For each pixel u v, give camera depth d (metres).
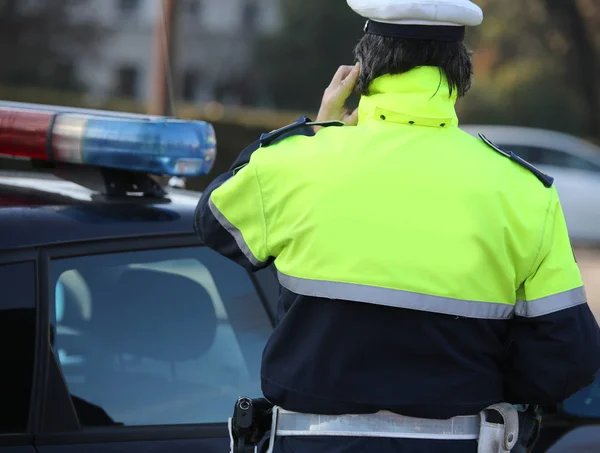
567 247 4.09
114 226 5.14
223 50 72.56
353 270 3.92
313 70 68.06
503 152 4.18
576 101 58.09
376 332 3.94
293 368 4.03
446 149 4.08
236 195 4.13
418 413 3.97
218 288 5.28
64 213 5.11
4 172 6.31
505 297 4.00
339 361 3.96
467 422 4.08
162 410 5.00
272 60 68.75
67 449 4.75
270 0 72.50
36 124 5.31
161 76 12.70
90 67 67.94
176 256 5.22
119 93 69.50
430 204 3.96
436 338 3.96
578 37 51.72
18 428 4.69
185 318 5.19
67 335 4.91
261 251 4.12
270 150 4.14
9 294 4.78
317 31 67.69
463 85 4.22
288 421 4.08
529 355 4.03
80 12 66.88
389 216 3.95
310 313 4.03
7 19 63.28
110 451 4.81
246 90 70.81
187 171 5.27
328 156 4.05
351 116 4.50
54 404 4.78
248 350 5.24
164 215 5.29
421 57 4.09
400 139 4.08
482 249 3.95
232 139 41.78
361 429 4.00
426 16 4.03
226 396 5.13
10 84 63.09
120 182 5.45
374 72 4.15
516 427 4.12
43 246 4.92
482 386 4.04
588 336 4.00
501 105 58.75
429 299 3.90
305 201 4.00
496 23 59.97
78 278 4.98
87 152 5.20
